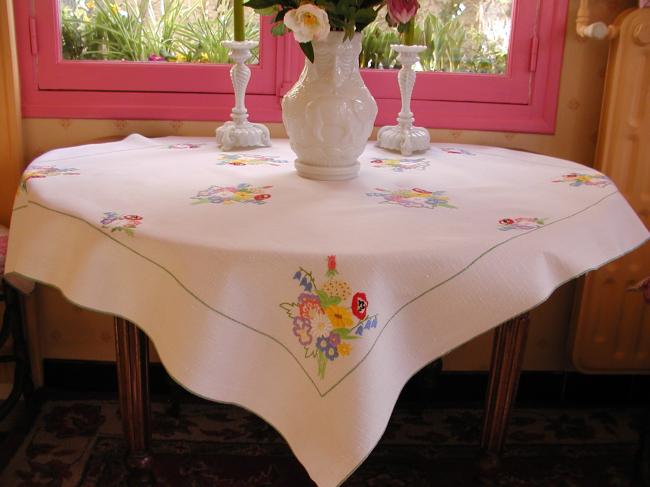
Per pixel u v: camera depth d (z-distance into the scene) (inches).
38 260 44.1
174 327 37.4
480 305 39.2
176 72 75.4
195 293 37.3
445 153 67.1
